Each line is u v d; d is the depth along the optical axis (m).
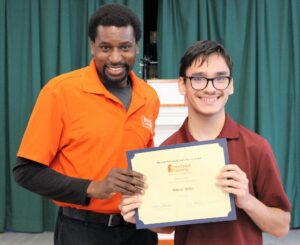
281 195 0.99
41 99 1.15
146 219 1.00
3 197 3.12
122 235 1.22
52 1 3.12
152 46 3.32
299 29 3.15
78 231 1.19
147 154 1.02
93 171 1.17
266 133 3.12
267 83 3.14
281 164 3.19
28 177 1.11
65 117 1.16
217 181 0.97
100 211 1.18
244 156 1.01
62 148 1.19
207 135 1.07
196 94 1.03
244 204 0.94
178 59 3.20
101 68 1.17
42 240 2.97
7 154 3.18
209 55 1.01
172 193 1.00
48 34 3.12
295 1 3.12
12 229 3.18
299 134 3.19
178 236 1.07
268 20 3.10
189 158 1.00
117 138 1.19
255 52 3.12
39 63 3.12
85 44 3.17
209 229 1.01
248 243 1.00
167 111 2.10
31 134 1.12
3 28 3.12
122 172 1.01
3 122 3.13
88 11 3.13
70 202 1.09
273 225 0.98
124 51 1.15
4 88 3.15
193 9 3.12
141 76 2.78
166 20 3.16
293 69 3.17
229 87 1.04
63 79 1.20
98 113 1.18
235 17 3.12
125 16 1.13
